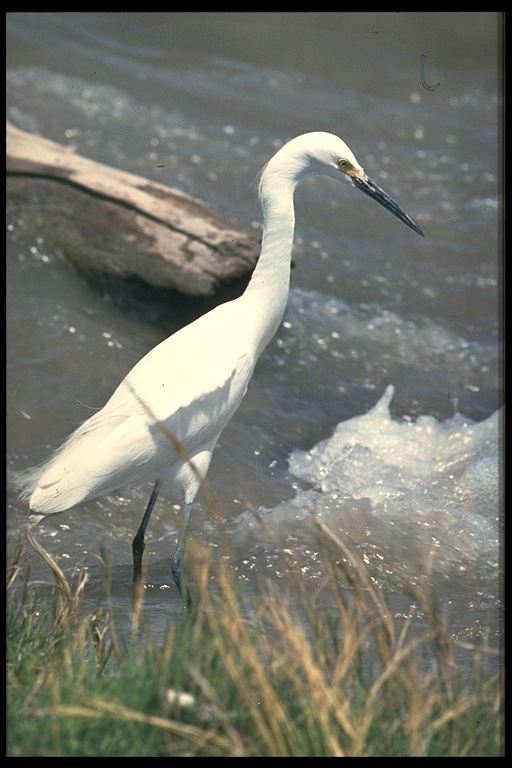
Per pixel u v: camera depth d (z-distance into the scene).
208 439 8.59
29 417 10.80
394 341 14.02
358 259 15.84
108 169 13.05
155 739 5.08
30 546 8.99
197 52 22.62
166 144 17.64
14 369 11.45
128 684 5.32
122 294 12.80
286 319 13.85
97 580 8.69
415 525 10.17
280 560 9.22
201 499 10.29
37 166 12.80
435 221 17.45
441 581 9.23
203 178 16.70
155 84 20.19
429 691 5.79
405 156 19.91
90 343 12.08
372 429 11.98
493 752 5.30
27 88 18.45
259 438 11.61
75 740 4.94
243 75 22.05
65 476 7.83
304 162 9.01
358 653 5.88
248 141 18.61
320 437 11.88
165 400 8.12
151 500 8.52
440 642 6.23
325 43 23.89
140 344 12.38
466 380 13.49
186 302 12.56
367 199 17.86
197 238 12.32
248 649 5.33
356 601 6.77
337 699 5.25
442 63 24.89
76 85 19.14
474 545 9.91
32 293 12.48
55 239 12.80
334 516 10.17
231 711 5.20
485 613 8.43
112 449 7.92
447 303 15.14
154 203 12.58
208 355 8.53
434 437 12.00
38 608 7.43
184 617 6.41
